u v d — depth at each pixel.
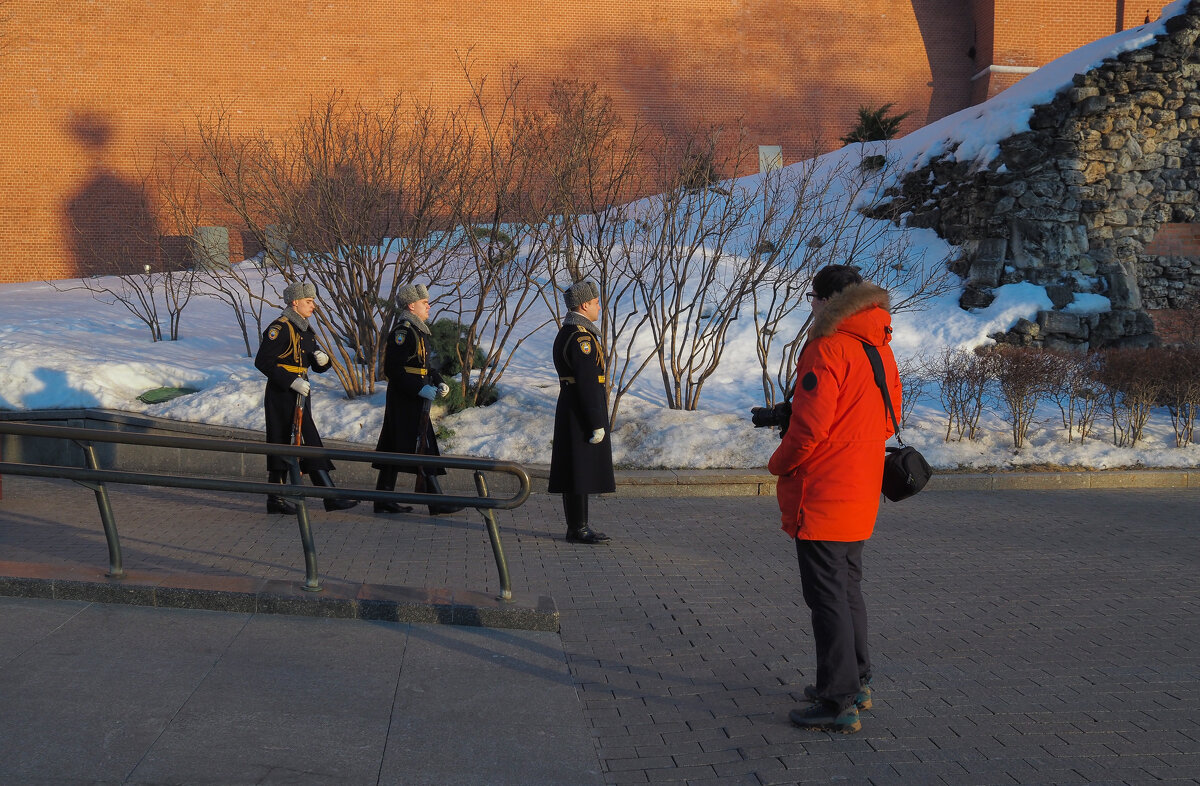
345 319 10.91
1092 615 5.59
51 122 23.53
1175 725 4.02
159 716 3.74
